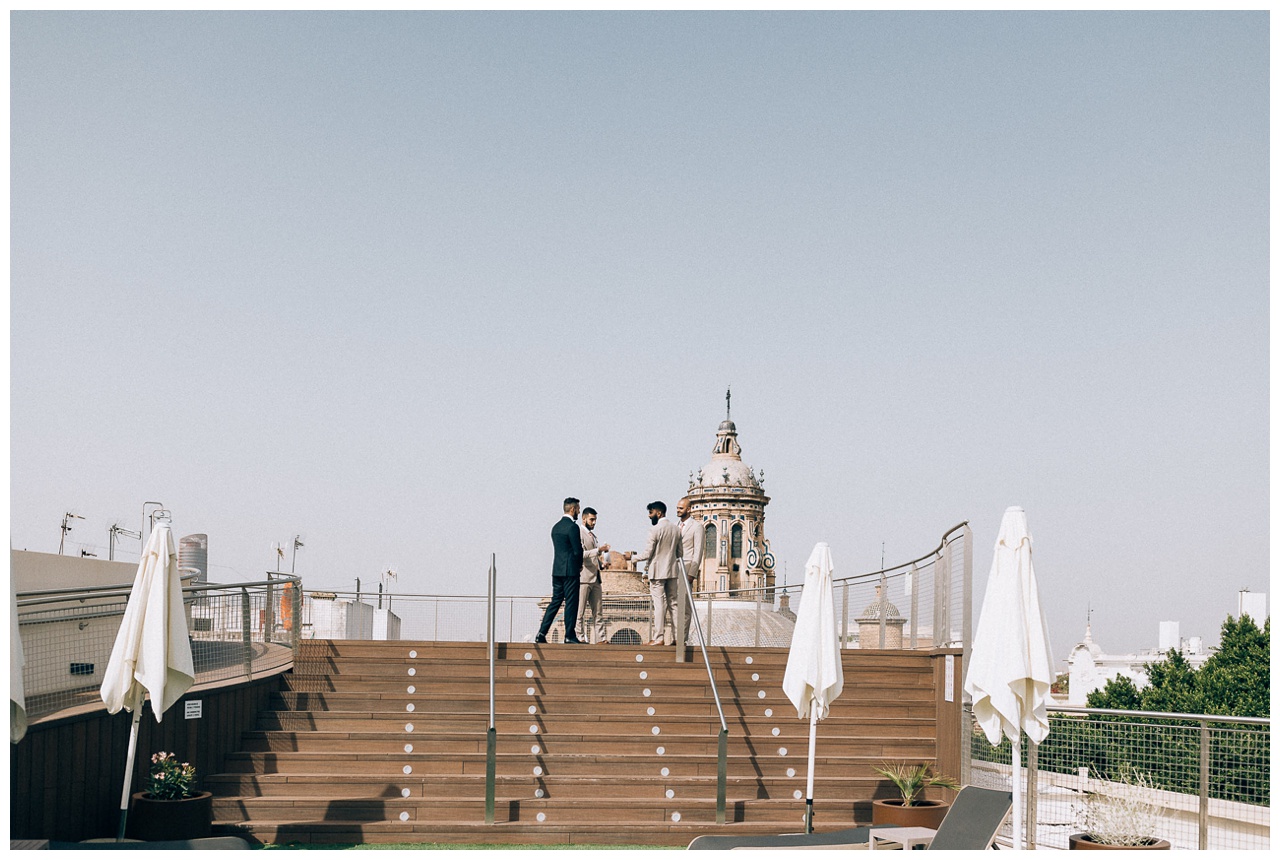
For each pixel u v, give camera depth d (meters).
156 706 9.09
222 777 11.51
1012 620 8.80
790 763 12.45
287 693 13.22
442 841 11.12
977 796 9.19
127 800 9.35
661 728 13.20
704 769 12.34
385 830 11.12
